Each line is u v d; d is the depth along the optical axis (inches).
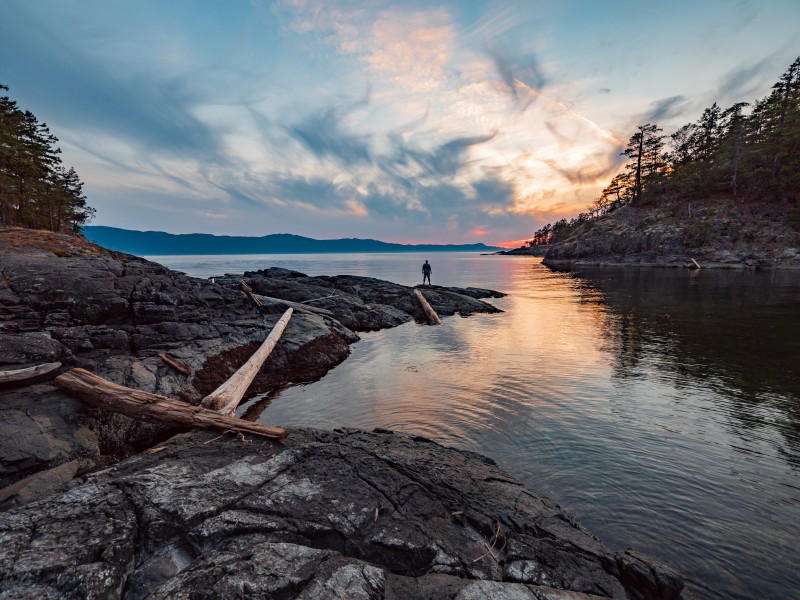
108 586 162.7
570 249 4097.0
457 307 1294.3
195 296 751.7
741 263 2598.4
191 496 217.2
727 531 239.5
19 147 1721.2
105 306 586.6
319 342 741.3
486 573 180.7
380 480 242.7
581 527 233.9
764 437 360.2
